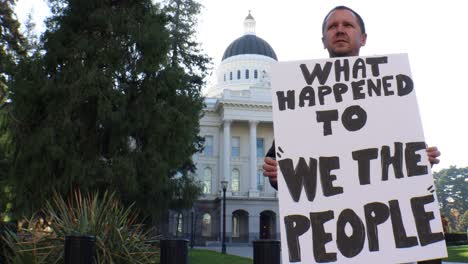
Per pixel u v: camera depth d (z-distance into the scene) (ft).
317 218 8.28
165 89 64.85
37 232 21.62
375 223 8.19
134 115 61.52
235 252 106.32
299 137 8.93
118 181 57.72
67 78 61.05
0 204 63.26
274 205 186.91
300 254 8.06
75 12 64.69
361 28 10.20
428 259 7.92
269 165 9.09
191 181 70.95
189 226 183.62
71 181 55.88
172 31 92.12
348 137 8.86
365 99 9.16
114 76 62.69
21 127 62.08
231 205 184.24
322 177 8.57
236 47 262.67
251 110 194.08
